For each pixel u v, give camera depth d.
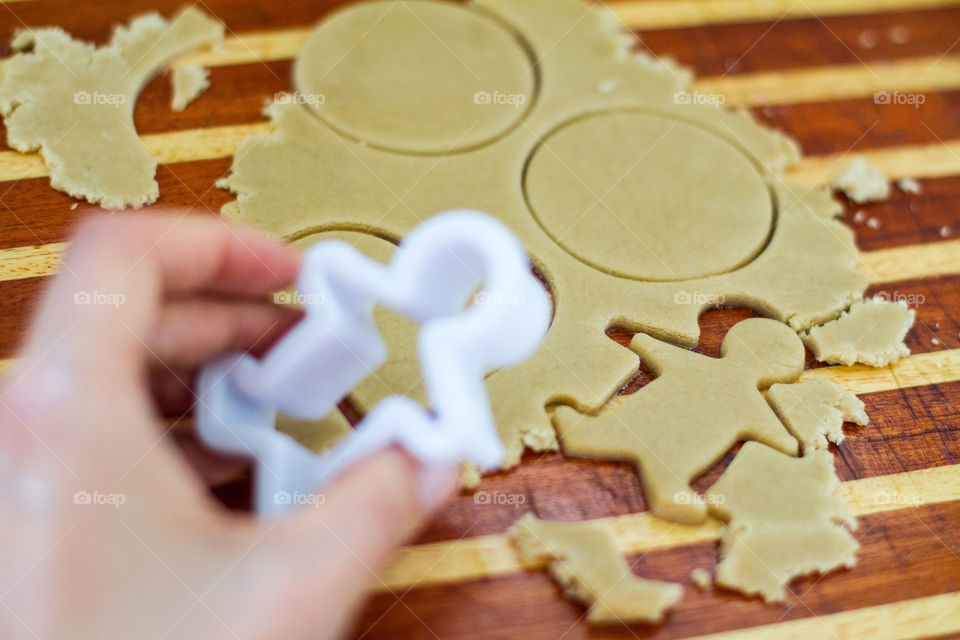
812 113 0.45
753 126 0.44
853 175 0.43
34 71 0.43
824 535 0.37
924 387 0.40
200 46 0.44
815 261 0.41
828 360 0.40
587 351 0.39
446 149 0.43
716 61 0.46
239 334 0.37
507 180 0.42
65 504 0.32
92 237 0.34
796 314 0.40
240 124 0.43
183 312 0.36
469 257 0.34
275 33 0.45
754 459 0.38
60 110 0.42
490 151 0.43
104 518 0.32
